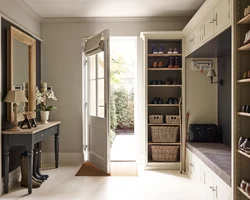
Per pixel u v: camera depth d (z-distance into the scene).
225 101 3.84
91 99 4.65
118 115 8.16
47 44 4.69
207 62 4.20
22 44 3.82
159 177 3.87
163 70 4.55
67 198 3.08
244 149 2.05
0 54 3.23
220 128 4.07
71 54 4.69
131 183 3.61
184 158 4.16
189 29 3.88
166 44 4.58
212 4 2.79
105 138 4.09
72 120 4.72
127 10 4.21
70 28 4.69
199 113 4.23
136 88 4.64
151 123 4.30
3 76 3.36
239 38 2.16
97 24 4.67
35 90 4.20
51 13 4.36
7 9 3.45
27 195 3.18
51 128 4.04
